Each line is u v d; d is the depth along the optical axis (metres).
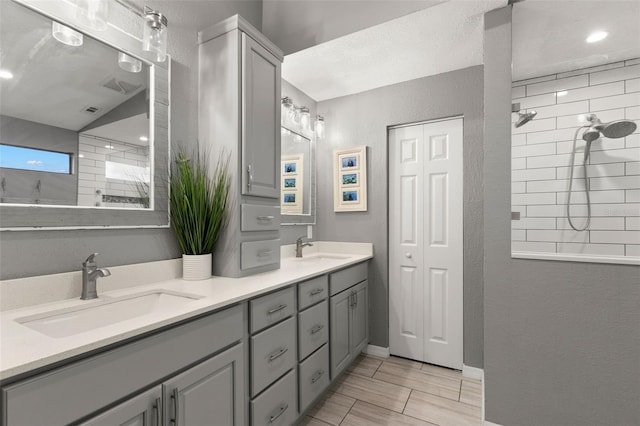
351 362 2.34
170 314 0.97
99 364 0.78
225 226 1.61
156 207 1.50
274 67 1.85
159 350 0.93
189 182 1.53
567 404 1.50
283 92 2.50
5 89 1.03
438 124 2.49
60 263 1.17
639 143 1.59
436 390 2.06
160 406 0.92
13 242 1.05
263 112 1.75
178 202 1.52
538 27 1.71
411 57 2.19
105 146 1.30
